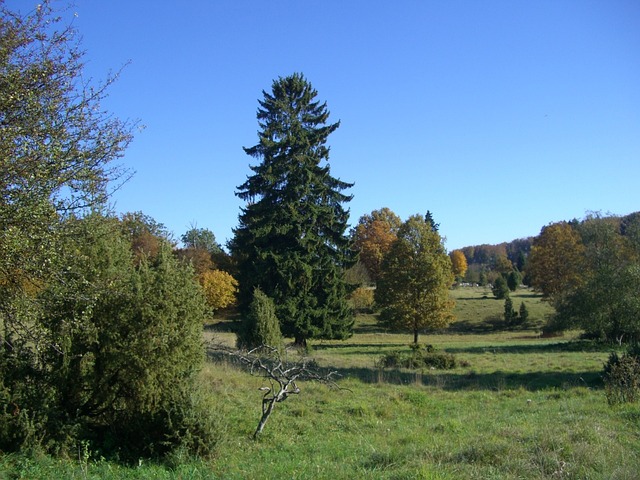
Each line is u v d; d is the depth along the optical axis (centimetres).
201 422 1027
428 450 932
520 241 15688
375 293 4756
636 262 4016
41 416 938
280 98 4166
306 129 4169
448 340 5272
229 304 5484
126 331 1065
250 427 1273
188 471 879
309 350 3672
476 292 9056
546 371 2544
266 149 4034
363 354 3712
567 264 5762
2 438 893
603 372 2100
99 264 1037
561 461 816
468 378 2391
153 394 1050
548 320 5297
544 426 1134
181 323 1112
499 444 914
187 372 1116
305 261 3966
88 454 941
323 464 914
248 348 2756
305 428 1312
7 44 830
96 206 938
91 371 1047
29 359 1002
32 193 794
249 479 838
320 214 4056
